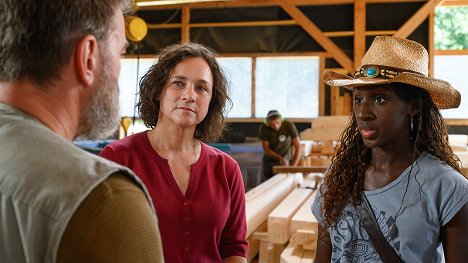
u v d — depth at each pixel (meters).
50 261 0.55
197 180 1.44
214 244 1.43
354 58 8.59
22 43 0.62
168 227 1.36
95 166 0.61
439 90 1.21
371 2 8.58
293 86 8.98
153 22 9.31
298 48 8.93
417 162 1.21
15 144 0.60
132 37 4.38
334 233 1.31
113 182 0.60
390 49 1.24
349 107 8.66
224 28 9.12
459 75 8.60
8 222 0.57
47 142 0.61
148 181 1.39
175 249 1.36
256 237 2.24
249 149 8.12
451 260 1.14
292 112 9.02
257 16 9.02
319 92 8.82
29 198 0.56
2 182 0.58
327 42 8.71
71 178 0.58
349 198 1.29
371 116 1.23
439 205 1.16
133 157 1.42
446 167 1.19
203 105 1.47
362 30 8.55
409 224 1.17
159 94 1.51
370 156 1.33
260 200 2.54
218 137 1.66
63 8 0.62
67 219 0.55
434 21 8.51
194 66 1.47
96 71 0.68
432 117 1.26
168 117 1.44
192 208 1.39
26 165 0.59
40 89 0.65
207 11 9.15
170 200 1.38
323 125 3.74
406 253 1.17
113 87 0.72
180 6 9.15
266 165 6.15
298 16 8.81
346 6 8.73
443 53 8.62
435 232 1.17
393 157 1.24
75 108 0.68
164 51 1.54
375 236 1.22
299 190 3.10
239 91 9.14
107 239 0.57
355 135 1.35
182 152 1.46
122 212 0.59
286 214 2.11
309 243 1.92
